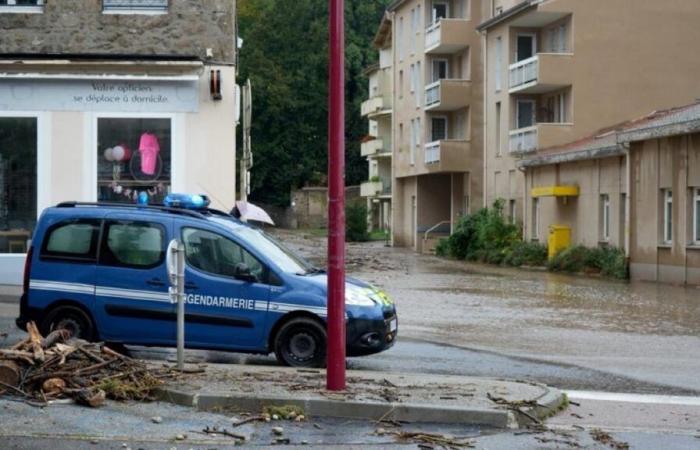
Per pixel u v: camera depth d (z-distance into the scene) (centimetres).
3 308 1878
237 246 1330
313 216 9556
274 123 9369
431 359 1483
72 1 2206
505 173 5325
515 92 5144
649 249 3609
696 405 1145
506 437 927
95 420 923
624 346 1712
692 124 3288
